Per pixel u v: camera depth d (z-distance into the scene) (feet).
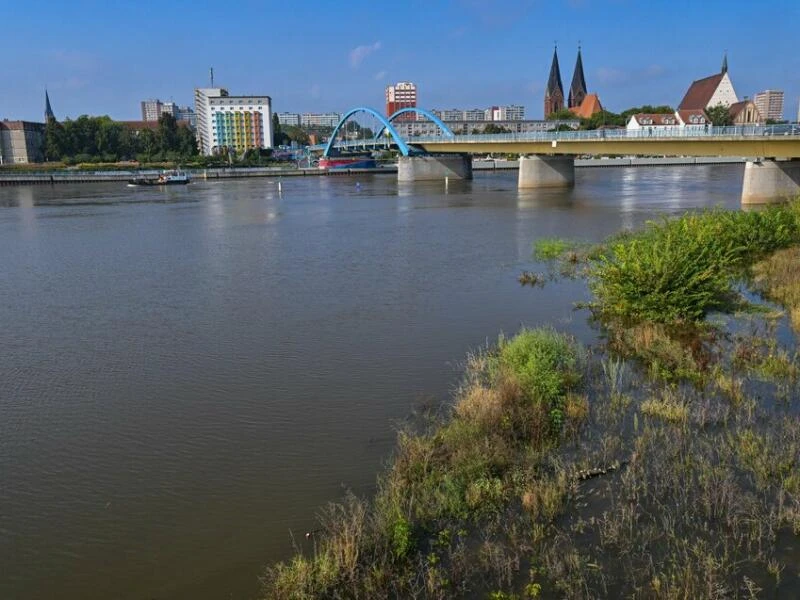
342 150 511.81
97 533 28.07
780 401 36.73
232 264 92.53
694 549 24.16
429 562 24.56
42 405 42.06
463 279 77.30
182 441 36.27
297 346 52.44
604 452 31.24
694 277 54.44
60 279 84.28
